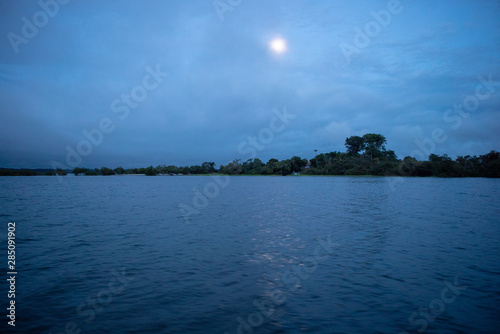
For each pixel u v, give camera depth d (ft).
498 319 35.22
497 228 88.17
